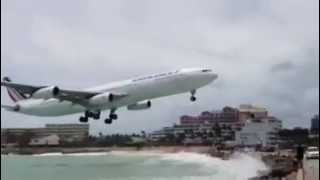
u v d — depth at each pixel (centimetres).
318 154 13775
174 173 16312
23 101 10075
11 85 8231
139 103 9231
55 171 19688
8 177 17038
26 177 17000
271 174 9944
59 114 9644
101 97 8456
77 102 8831
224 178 12744
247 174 12394
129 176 16112
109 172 18462
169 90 8256
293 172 9175
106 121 9250
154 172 17450
